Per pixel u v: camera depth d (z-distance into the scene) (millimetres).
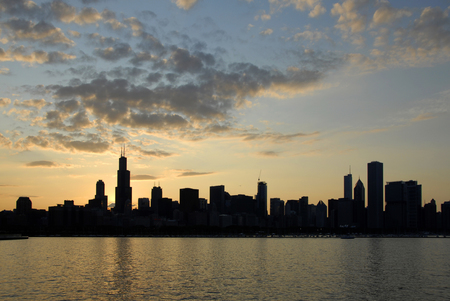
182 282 165000
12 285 156000
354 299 135500
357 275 191375
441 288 157125
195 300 130875
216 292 143625
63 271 199250
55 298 133000
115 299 132000
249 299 132625
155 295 138125
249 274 191250
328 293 143875
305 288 152750
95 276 181375
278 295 139250
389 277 186125
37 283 160750
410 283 168625
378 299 136250
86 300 130250
